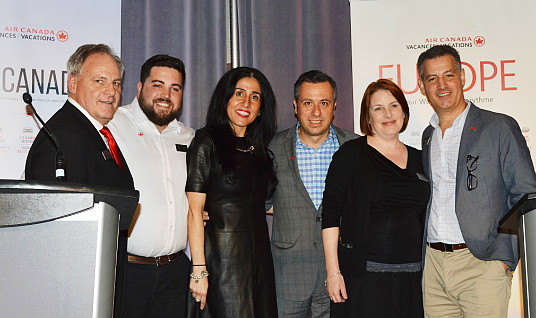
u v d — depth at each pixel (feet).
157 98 10.09
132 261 9.50
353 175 9.66
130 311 9.41
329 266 9.61
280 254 10.41
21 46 11.62
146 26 13.41
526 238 4.82
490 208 9.64
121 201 4.31
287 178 10.52
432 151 10.35
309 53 13.94
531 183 9.43
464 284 9.80
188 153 10.02
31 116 11.55
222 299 9.53
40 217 3.89
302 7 14.01
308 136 10.67
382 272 9.27
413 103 12.45
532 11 12.33
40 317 3.85
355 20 12.67
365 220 9.37
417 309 9.34
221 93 10.16
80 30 11.94
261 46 13.87
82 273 3.94
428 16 12.52
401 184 9.49
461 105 10.35
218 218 9.75
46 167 7.12
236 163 9.86
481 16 12.42
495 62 12.34
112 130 9.84
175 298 9.84
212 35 13.80
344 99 13.79
